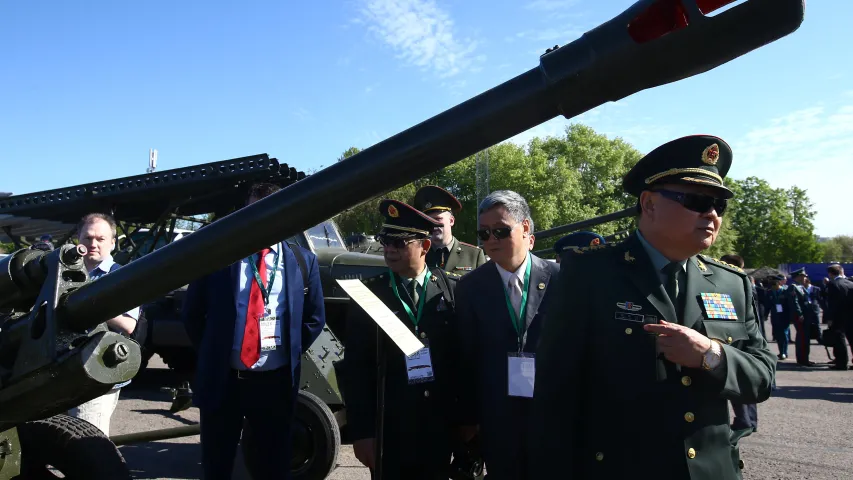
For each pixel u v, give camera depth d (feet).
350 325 9.50
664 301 6.11
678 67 3.36
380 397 8.23
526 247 9.23
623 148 157.79
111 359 5.42
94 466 7.94
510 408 8.35
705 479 5.70
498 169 141.79
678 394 5.87
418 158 3.86
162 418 20.95
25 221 24.43
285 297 10.00
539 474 6.10
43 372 5.44
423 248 9.57
